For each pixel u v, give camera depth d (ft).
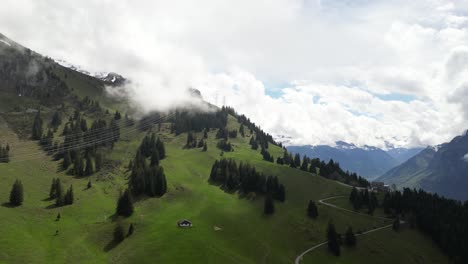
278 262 499.92
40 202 599.98
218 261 458.09
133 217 563.89
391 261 549.95
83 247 479.00
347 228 622.95
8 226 489.26
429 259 576.20
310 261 520.01
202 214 599.16
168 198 654.94
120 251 469.16
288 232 593.83
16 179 622.13
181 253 460.14
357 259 544.21
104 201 629.51
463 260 574.56
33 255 440.04
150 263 439.63
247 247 521.24
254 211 653.30
